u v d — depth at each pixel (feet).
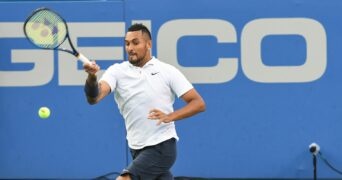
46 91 72.69
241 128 72.28
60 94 72.69
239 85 71.92
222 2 71.31
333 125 71.87
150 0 71.61
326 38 71.26
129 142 55.93
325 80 71.61
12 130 73.00
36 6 71.92
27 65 72.49
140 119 54.80
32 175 73.36
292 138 72.23
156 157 54.60
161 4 71.56
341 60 71.31
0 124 73.00
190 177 72.23
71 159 73.26
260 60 71.67
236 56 71.67
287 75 71.67
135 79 54.85
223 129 72.38
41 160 73.31
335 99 71.67
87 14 71.92
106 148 73.05
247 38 71.51
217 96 72.02
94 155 73.15
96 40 72.02
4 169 73.41
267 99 71.97
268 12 71.26
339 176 72.33
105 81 54.34
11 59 72.38
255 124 72.23
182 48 71.82
